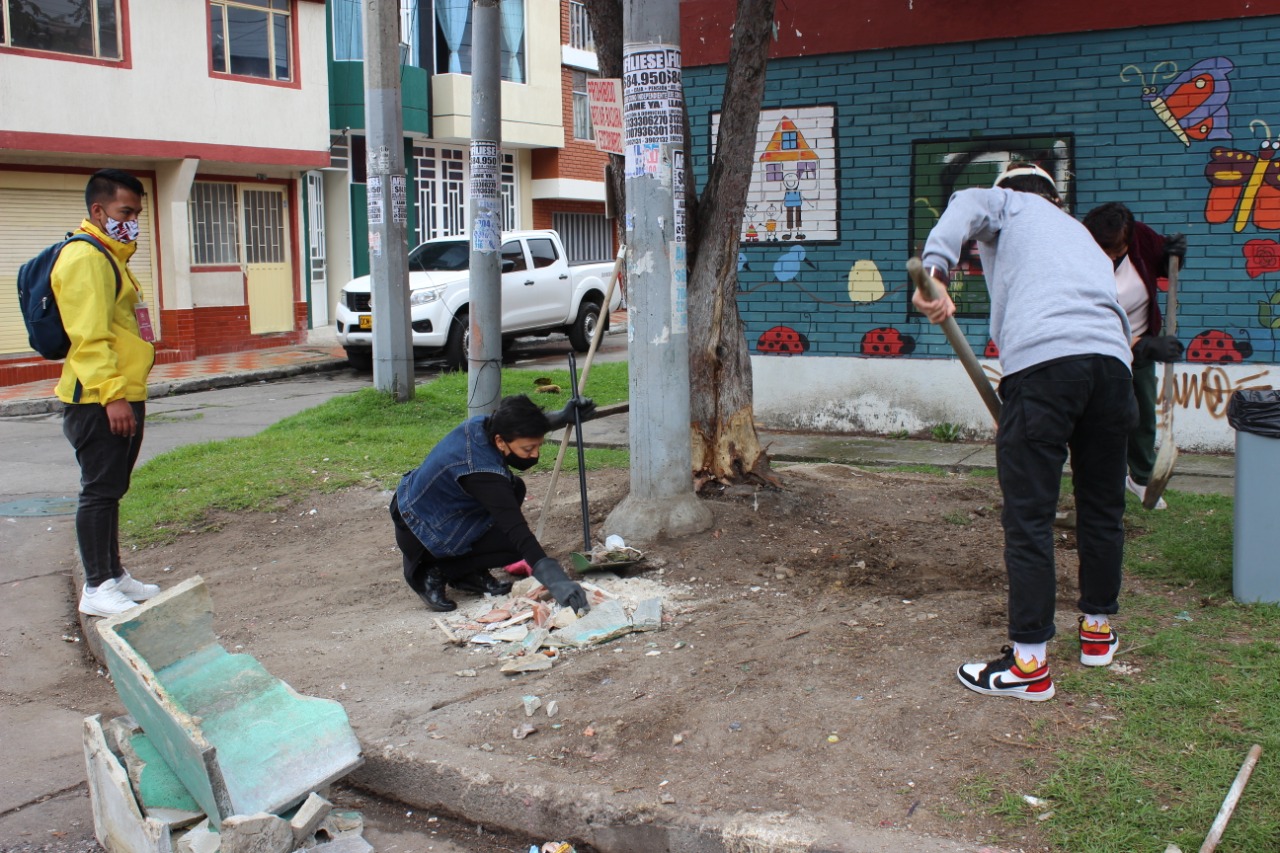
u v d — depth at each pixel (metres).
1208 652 3.87
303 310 19.88
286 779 3.40
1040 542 3.51
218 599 5.61
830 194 9.19
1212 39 7.75
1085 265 3.58
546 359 17.64
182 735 3.11
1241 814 2.88
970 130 8.62
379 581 5.66
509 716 3.83
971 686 3.67
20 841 3.57
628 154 5.33
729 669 4.04
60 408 13.79
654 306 5.39
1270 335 7.81
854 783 3.20
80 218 16.23
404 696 4.12
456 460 4.79
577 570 5.09
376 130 10.82
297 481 7.68
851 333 9.28
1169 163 8.00
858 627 4.35
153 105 16.20
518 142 23.48
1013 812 2.97
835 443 8.88
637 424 5.51
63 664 5.25
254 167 18.39
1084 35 8.14
